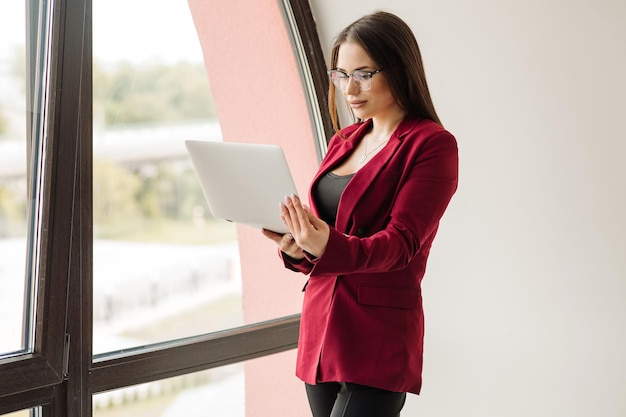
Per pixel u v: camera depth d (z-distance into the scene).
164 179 2.72
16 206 2.23
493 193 2.83
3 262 2.21
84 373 2.32
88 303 2.34
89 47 2.32
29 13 2.22
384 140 2.12
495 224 2.84
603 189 2.56
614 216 2.55
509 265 2.81
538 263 2.74
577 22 2.55
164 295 2.71
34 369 2.20
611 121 2.52
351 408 2.02
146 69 2.64
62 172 2.24
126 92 2.57
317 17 3.13
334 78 2.09
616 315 2.57
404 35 2.04
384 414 2.03
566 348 2.69
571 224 2.65
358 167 2.15
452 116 2.91
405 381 2.01
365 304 2.01
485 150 2.83
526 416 2.80
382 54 2.00
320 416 2.17
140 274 2.62
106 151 2.51
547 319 2.73
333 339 2.03
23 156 2.23
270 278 3.17
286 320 2.90
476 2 2.77
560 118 2.63
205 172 1.95
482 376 2.91
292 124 3.20
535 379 2.78
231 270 2.97
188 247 2.80
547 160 2.68
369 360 1.99
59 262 2.24
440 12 2.86
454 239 2.96
